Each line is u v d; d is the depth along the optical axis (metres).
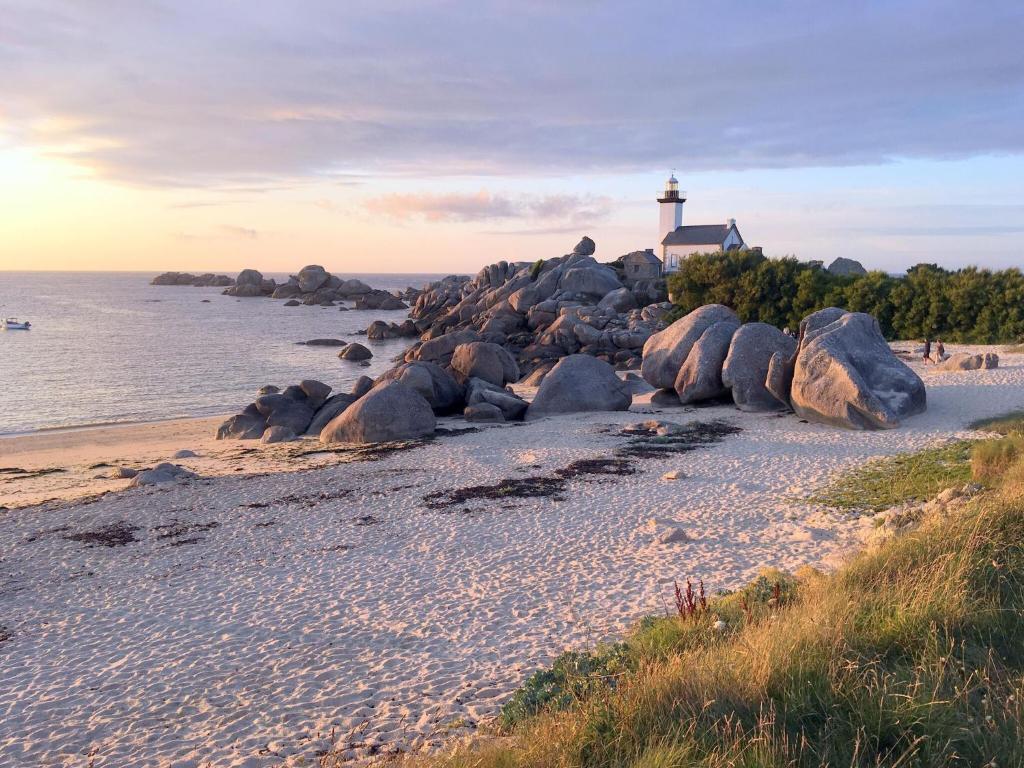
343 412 33.22
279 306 160.62
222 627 13.04
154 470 26.08
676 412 34.09
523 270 106.50
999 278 54.97
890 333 60.12
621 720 6.15
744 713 6.11
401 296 181.12
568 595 13.48
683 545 15.94
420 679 10.38
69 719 9.95
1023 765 5.00
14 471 30.30
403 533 18.30
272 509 21.19
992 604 7.56
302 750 8.56
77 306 156.62
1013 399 29.59
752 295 65.31
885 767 5.19
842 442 25.58
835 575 9.97
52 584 15.91
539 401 36.62
